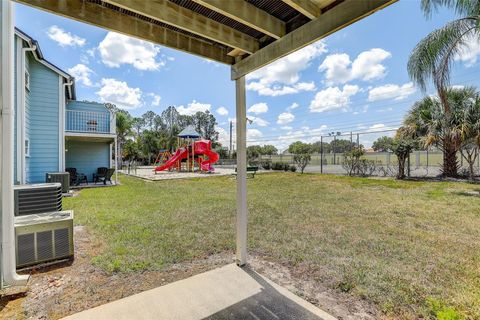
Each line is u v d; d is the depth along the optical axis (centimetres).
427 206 535
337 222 420
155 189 845
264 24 195
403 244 315
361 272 240
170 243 320
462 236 346
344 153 1386
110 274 239
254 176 1304
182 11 191
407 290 206
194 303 191
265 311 180
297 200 615
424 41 662
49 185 337
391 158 1257
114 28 194
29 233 249
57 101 802
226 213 487
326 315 175
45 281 225
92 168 1085
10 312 180
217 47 260
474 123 875
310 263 262
